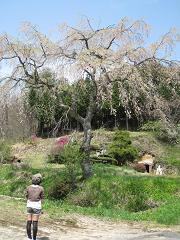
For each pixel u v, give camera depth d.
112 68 24.50
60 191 25.30
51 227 15.52
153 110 26.83
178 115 31.47
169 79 26.36
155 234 15.49
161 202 23.14
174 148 39.09
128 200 23.70
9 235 13.28
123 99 24.69
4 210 17.34
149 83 25.75
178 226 17.36
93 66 24.02
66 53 25.69
